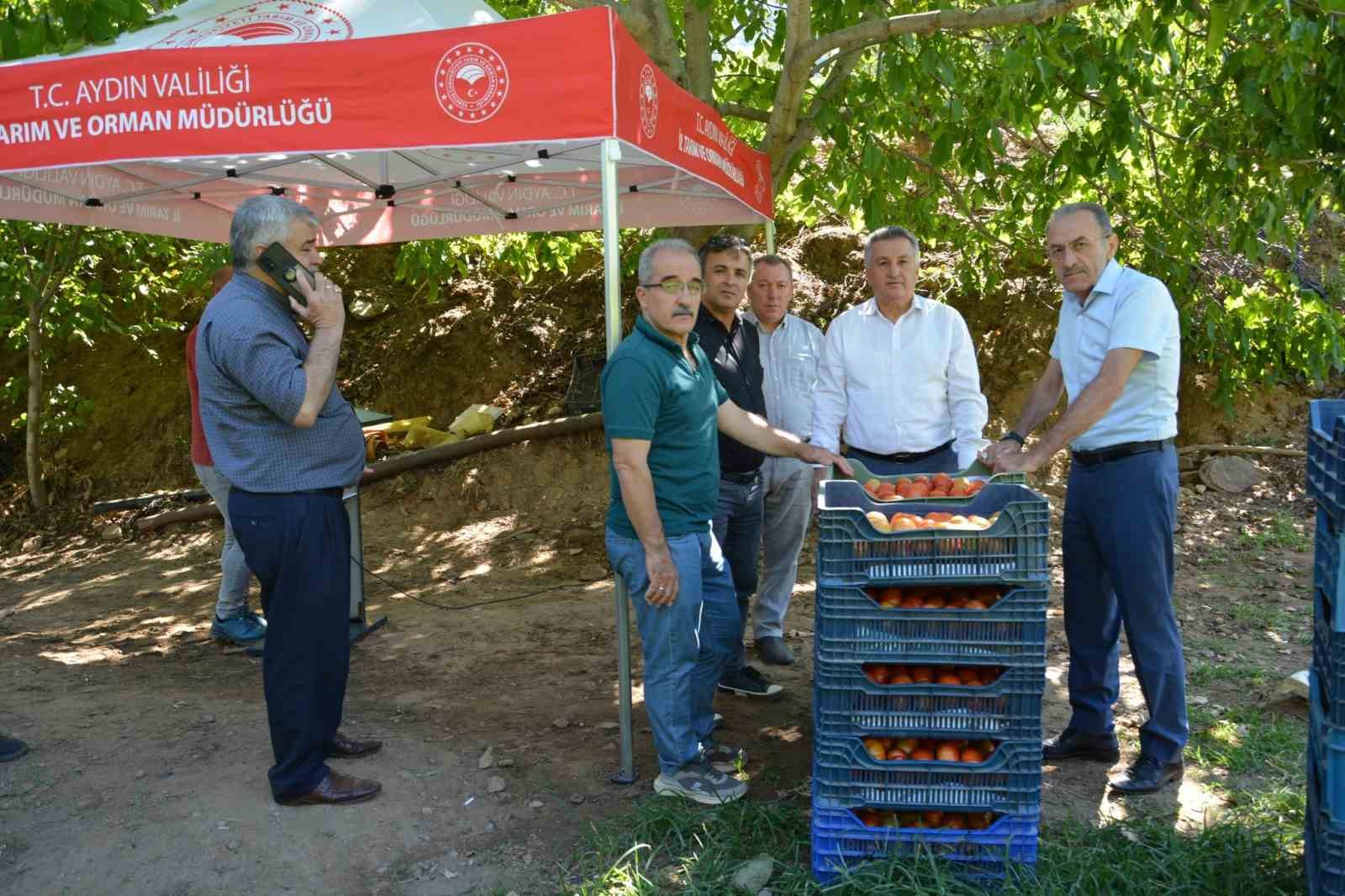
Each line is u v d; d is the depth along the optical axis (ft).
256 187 18.39
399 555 26.35
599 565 24.77
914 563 9.57
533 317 33.40
